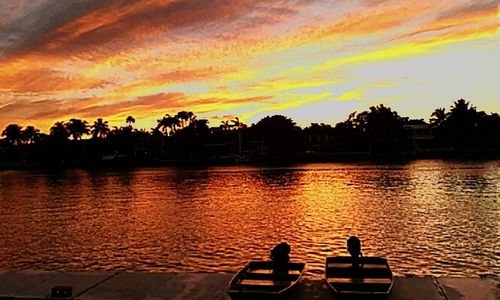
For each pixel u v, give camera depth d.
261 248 23.36
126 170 156.00
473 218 30.80
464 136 147.38
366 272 9.30
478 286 8.64
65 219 38.50
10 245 27.00
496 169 83.75
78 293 8.87
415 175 77.19
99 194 64.44
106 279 9.73
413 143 159.75
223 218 34.91
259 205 42.94
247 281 8.97
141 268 20.25
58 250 25.05
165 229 30.70
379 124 159.00
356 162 146.75
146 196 58.09
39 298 8.63
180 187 71.25
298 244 23.86
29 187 85.75
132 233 29.64
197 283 9.35
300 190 58.38
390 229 27.62
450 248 21.91
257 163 173.75
